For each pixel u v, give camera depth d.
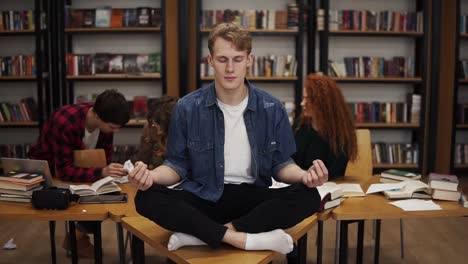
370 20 5.47
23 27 5.29
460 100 5.95
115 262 3.30
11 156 5.53
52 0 5.36
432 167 5.79
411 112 5.61
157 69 5.45
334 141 2.81
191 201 1.81
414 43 5.82
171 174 1.86
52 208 2.12
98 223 2.23
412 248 3.62
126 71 5.43
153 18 5.35
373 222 3.98
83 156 2.72
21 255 3.43
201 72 5.39
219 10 5.38
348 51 5.80
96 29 5.27
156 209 1.67
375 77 5.54
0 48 5.63
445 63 5.64
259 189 1.87
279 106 1.92
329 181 2.72
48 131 2.75
